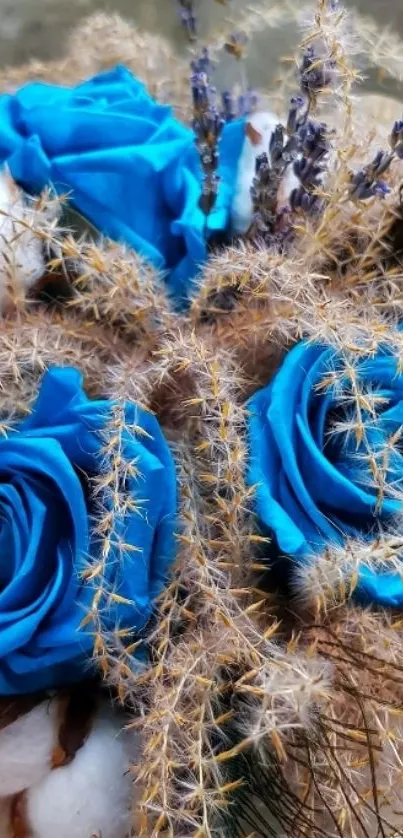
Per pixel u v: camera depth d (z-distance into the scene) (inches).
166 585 7.2
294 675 6.4
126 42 11.3
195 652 6.9
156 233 8.9
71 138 8.8
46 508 6.8
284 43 11.6
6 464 6.9
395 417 7.4
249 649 6.6
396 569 6.8
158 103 10.3
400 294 7.9
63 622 6.9
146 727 6.9
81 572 6.5
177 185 8.8
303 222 7.9
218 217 8.6
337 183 7.7
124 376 7.4
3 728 7.6
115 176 8.5
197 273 8.6
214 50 11.4
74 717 7.8
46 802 7.6
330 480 7.0
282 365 7.3
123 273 7.7
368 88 10.9
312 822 7.1
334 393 7.3
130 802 7.6
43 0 13.4
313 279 7.6
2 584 7.5
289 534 6.8
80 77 11.2
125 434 6.8
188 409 7.8
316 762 7.2
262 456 7.1
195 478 7.5
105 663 6.8
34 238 7.8
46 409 7.1
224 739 7.0
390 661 7.2
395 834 7.1
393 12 13.2
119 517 6.7
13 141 8.7
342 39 7.7
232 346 7.9
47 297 8.6
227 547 7.1
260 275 7.4
